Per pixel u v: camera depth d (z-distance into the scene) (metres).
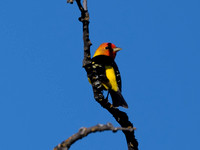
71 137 6.54
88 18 9.76
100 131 6.34
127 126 10.13
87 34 9.92
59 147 6.52
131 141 10.04
